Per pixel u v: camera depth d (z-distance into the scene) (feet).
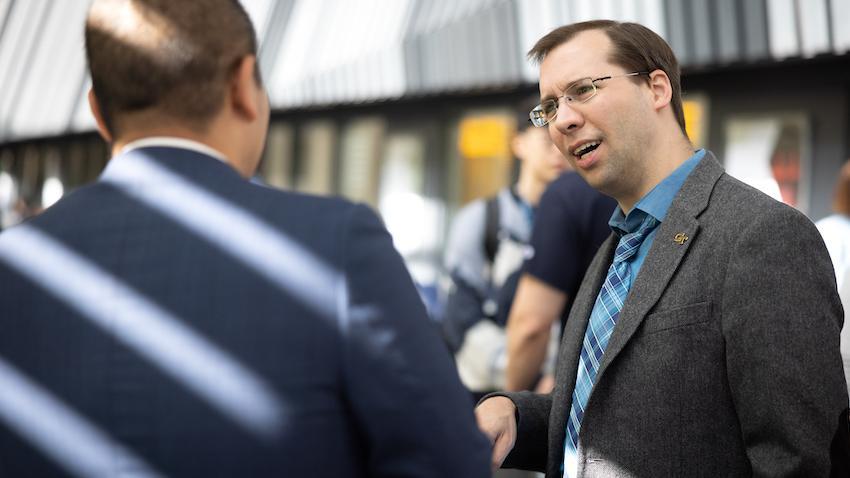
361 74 23.75
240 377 3.44
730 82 19.24
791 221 4.69
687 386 4.74
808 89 18.39
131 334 3.52
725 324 4.66
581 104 5.32
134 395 3.46
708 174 5.15
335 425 3.47
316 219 3.63
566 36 5.49
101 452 3.44
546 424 5.79
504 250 10.33
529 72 20.27
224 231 3.62
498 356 10.09
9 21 31.53
